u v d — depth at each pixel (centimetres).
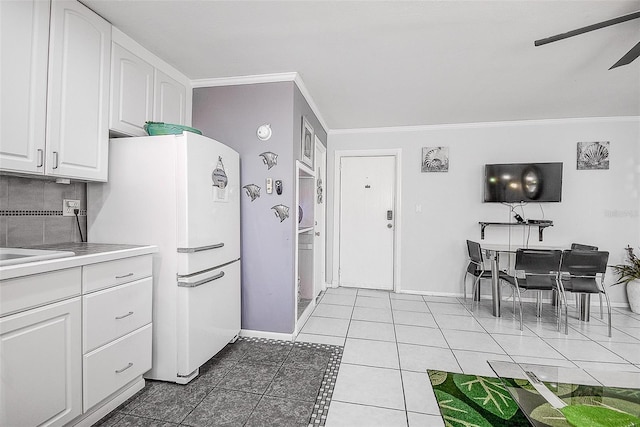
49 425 128
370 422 158
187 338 187
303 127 287
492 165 381
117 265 160
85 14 171
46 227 183
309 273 344
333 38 204
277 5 171
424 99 314
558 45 210
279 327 260
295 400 176
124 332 165
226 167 228
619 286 363
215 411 165
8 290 113
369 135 426
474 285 368
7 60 136
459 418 162
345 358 227
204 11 176
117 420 157
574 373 169
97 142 182
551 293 381
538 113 355
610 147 364
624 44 208
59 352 132
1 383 112
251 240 262
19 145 141
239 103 265
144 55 217
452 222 402
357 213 438
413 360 225
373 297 393
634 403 143
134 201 192
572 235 373
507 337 269
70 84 164
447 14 178
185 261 185
